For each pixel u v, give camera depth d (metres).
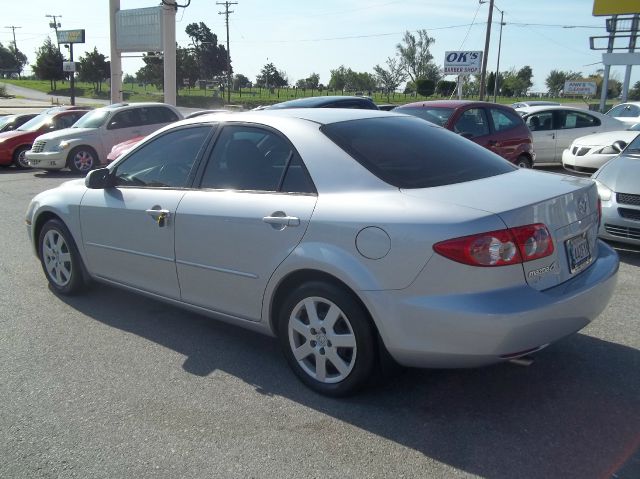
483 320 2.79
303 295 3.38
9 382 3.67
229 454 2.90
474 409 3.28
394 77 72.31
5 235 7.68
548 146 12.83
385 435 3.04
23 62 116.50
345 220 3.14
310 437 3.04
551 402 3.34
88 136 14.47
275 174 3.61
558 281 3.12
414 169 3.40
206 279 3.88
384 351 3.21
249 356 4.03
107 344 4.23
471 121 9.55
